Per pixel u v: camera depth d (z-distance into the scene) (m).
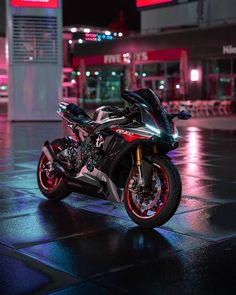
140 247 5.23
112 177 6.08
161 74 40.28
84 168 6.46
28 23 24.25
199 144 14.79
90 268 4.64
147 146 5.82
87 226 6.00
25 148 13.34
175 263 4.77
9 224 6.07
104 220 6.26
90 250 5.14
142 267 4.66
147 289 4.18
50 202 7.23
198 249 5.16
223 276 4.45
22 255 4.98
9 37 24.11
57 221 6.21
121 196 6.16
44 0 24.19
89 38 46.25
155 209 5.85
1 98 32.75
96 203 7.18
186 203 7.12
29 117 24.52
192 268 4.64
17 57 24.22
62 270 4.59
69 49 46.84
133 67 37.97
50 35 24.48
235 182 8.69
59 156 7.03
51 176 7.23
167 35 38.28
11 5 24.00
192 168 10.16
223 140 16.08
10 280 4.35
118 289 4.18
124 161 6.06
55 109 24.66
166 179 5.70
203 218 6.33
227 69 36.00
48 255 4.98
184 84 35.00
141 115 5.70
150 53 39.44
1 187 8.24
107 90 44.84
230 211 6.69
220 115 31.67
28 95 24.42
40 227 5.95
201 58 36.59
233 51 34.59
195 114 31.06
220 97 36.59
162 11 45.97
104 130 6.17
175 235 5.63
